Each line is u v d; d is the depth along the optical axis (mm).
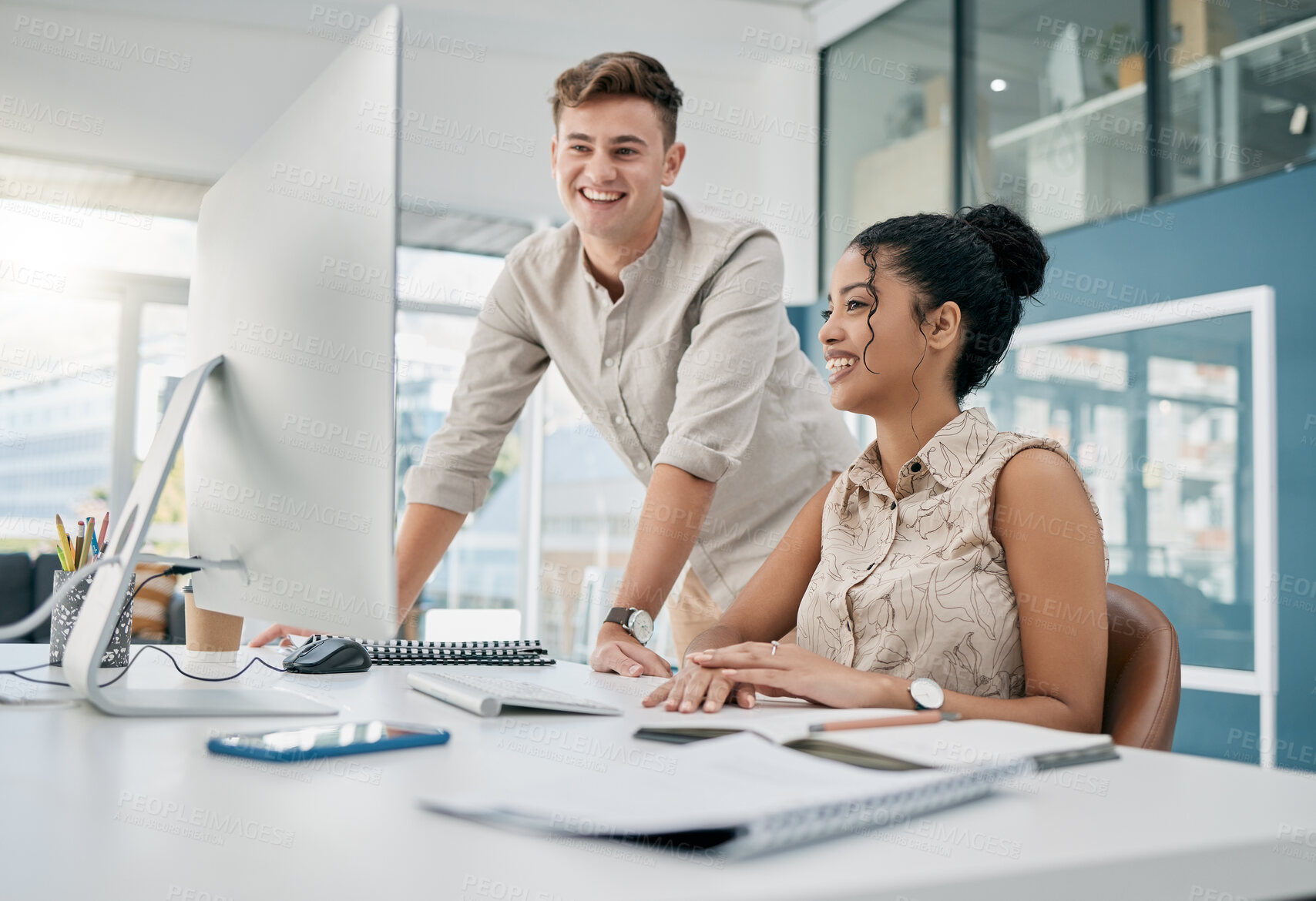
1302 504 3314
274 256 942
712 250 1601
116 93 4395
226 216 1063
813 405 1846
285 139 959
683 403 1519
